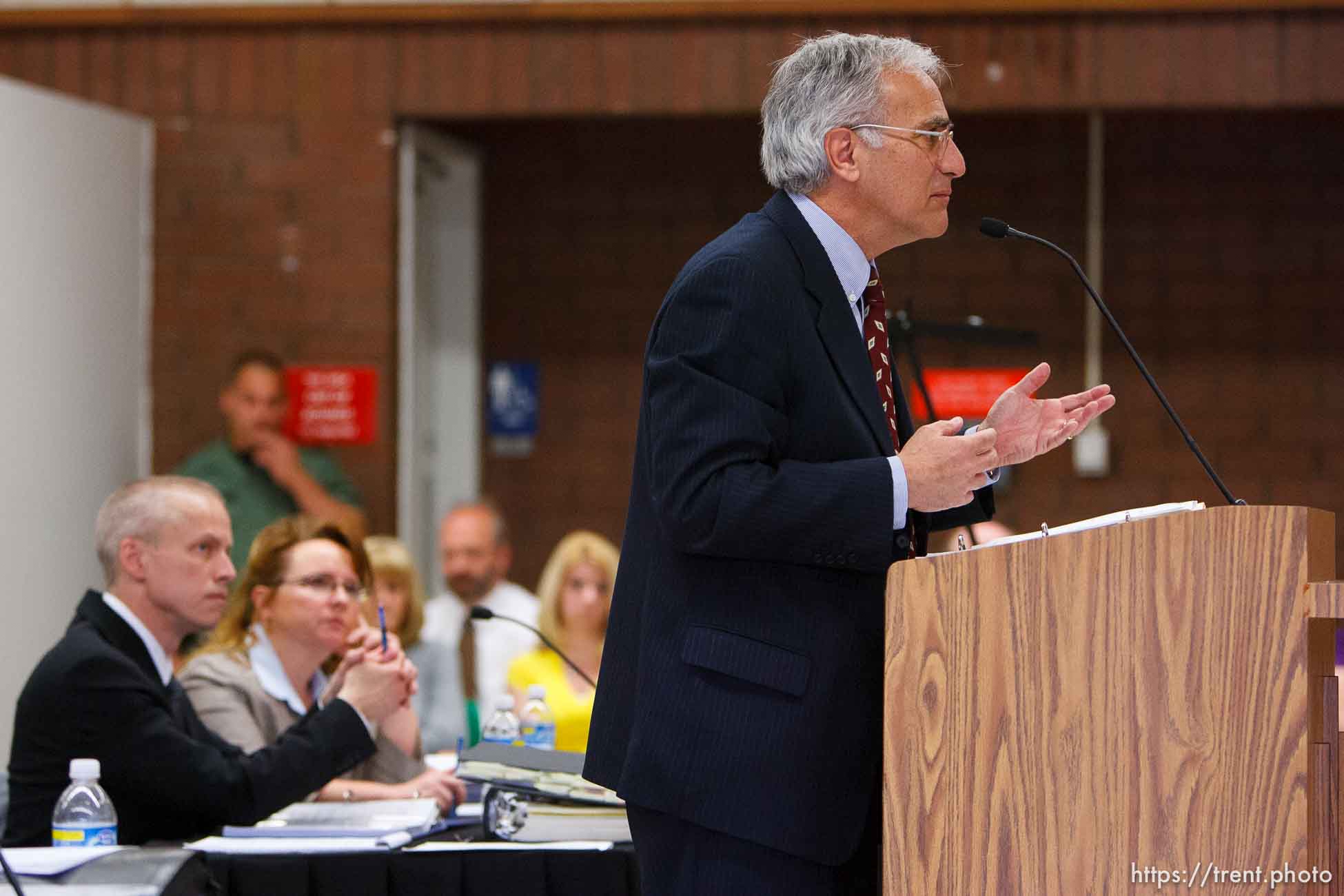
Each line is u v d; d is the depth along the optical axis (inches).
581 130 737.6
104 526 328.2
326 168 663.1
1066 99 636.1
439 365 730.8
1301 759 175.8
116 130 648.4
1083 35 634.8
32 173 604.7
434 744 526.6
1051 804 189.2
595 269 737.6
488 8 652.7
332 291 662.5
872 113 226.2
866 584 216.7
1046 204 716.0
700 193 733.3
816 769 209.6
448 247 730.8
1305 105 626.5
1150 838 182.7
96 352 637.3
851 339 221.8
